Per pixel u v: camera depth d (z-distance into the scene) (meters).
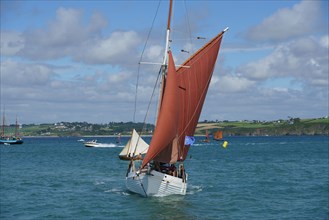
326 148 161.38
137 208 38.28
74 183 57.03
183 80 42.47
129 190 45.97
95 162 100.25
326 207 39.19
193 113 43.97
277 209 38.56
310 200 42.94
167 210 37.53
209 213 36.81
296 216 35.78
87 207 39.19
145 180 41.81
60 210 38.25
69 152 153.62
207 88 44.84
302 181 58.25
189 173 70.75
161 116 39.44
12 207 39.78
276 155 122.44
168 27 42.41
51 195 46.31
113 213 36.75
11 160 110.38
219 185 54.41
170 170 42.62
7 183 57.09
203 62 43.91
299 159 103.56
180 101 42.31
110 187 52.53
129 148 104.75
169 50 40.41
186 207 38.84
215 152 145.00
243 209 38.59
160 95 42.38
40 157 123.81
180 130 42.88
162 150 41.12
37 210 38.34
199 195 45.59
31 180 60.75
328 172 70.19
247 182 57.59
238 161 99.81
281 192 48.22
